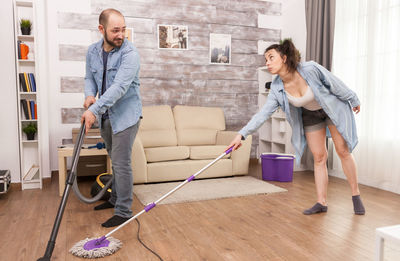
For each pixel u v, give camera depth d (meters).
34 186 3.34
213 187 3.27
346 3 3.65
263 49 4.89
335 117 2.24
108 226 2.18
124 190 2.22
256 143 4.94
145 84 4.34
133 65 2.06
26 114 3.35
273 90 2.32
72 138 3.80
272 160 3.62
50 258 1.67
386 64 3.14
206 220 2.32
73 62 4.05
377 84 3.26
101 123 2.31
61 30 3.99
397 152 3.08
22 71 3.45
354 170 2.43
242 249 1.82
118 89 1.96
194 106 4.36
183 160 3.69
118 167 2.19
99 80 2.24
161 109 4.05
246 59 4.81
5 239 1.99
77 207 2.66
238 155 3.81
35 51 3.32
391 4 3.10
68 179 1.70
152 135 3.81
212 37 4.61
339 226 2.19
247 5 4.77
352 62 3.58
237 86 4.77
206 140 4.13
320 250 1.81
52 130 4.02
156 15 4.34
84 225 2.23
